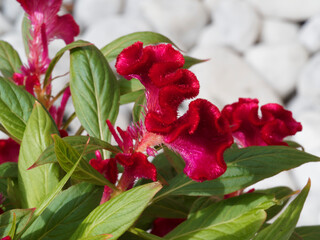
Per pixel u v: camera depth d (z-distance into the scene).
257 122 0.45
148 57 0.38
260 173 0.41
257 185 1.57
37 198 0.40
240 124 0.45
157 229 0.49
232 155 0.42
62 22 0.49
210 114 0.37
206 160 0.37
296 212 0.39
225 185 0.41
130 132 0.39
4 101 0.43
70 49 0.47
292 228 0.39
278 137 0.45
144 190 0.37
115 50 0.50
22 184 0.41
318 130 1.72
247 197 0.41
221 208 0.41
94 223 0.37
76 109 0.46
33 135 0.40
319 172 1.66
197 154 0.37
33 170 0.40
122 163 0.38
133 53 0.38
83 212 0.41
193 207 0.44
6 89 0.43
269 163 0.41
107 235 0.35
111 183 0.40
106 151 0.44
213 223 0.40
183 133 0.37
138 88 0.49
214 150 0.37
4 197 0.44
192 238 0.40
